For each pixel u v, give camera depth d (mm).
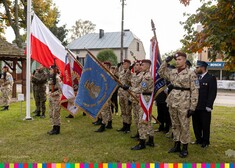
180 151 5473
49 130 7293
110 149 5652
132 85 6418
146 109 5520
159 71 5375
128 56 44531
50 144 6008
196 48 4855
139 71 6320
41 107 9344
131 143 6098
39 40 8609
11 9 20984
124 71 7289
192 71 5137
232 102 17203
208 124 5914
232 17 4461
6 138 6473
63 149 5645
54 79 6789
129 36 46031
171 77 5312
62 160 4980
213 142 6367
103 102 6223
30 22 8562
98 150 5586
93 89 6293
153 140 6027
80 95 6301
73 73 7281
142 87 5504
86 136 6719
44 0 21484
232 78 30516
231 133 7336
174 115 5328
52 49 8641
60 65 8562
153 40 5625
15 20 19047
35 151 5508
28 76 8625
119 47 44562
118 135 6832
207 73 5992
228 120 9336
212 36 4379
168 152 5453
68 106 7051
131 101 6508
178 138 5426
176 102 5164
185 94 5121
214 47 4621
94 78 6309
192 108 5027
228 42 4430
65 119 8945
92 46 46562
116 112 10195
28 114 8688
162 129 7344
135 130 7418
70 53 7129
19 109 10938
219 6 4586
